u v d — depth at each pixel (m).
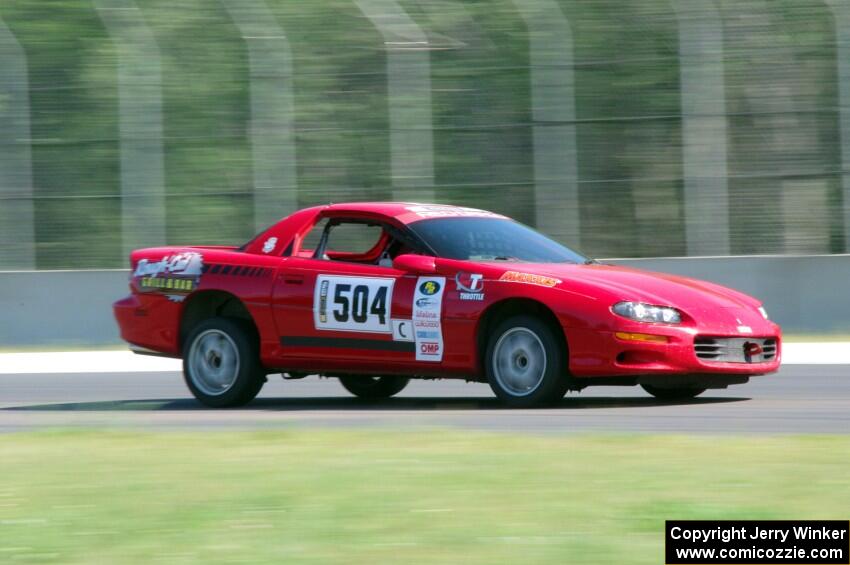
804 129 46.25
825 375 33.47
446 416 24.64
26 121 49.06
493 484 16.25
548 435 20.69
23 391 33.78
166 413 27.16
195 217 48.91
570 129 47.34
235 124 49.94
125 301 29.64
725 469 17.02
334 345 26.88
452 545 13.05
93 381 36.38
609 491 15.66
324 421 24.47
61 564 12.73
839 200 45.66
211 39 50.97
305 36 50.09
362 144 49.00
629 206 47.00
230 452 19.59
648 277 26.53
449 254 26.50
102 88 50.38
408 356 26.17
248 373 27.64
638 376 24.62
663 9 48.03
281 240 28.12
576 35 48.41
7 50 49.19
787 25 46.72
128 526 14.34
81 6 52.28
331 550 12.95
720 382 25.80
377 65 49.31
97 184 49.31
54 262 48.75
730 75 46.97
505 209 47.81
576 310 24.66
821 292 44.12
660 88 47.59
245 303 27.70
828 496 15.05
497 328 25.48
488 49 48.88
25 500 16.11
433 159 48.31
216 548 13.17
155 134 48.66
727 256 45.03
